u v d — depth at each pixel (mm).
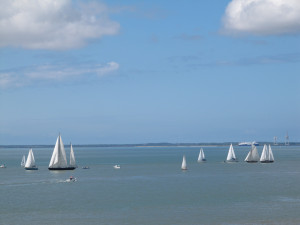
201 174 171875
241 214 85250
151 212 88125
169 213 87000
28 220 82000
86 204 97938
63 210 91062
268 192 115250
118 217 83625
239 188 124188
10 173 180625
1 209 92688
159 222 79000
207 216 83750
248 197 106500
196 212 87688
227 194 111688
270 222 78188
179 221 79688
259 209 90250
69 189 124312
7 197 109062
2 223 79750
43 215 86250
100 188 126188
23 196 110750
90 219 82062
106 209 91688
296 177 158125
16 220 82062
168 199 103938
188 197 106875
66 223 78938
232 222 78562
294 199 103062
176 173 177250
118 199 104438
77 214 86875
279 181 143500
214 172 181875
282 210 89000
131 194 112812
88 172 183875
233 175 167000
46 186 132000
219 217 82688
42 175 170125
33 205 97188
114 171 189500
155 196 108938
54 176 165375
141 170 194750
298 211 87875
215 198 105000
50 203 99562
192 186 129750
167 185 132875
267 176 162375
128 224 77688
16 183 140375
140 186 130500
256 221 79000
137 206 94812
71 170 195250
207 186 129625
